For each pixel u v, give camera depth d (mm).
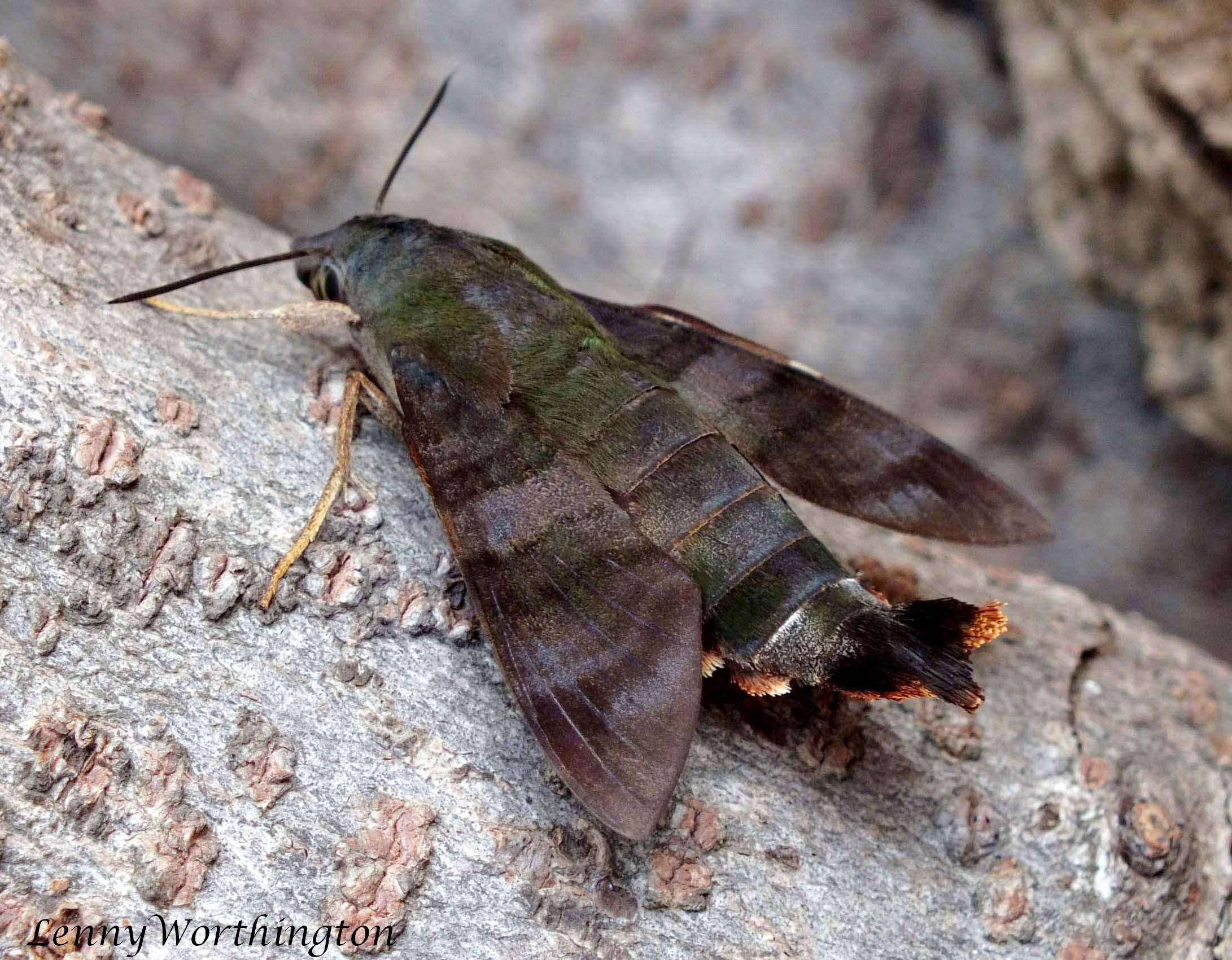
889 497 210
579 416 204
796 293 326
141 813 198
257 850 199
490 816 201
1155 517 304
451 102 337
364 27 340
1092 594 299
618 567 200
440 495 203
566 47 345
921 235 332
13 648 198
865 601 200
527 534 201
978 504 210
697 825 203
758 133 341
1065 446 313
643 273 325
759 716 206
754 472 204
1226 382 247
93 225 211
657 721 197
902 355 323
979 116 340
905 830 205
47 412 202
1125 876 206
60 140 214
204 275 207
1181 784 209
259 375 209
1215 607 297
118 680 199
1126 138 242
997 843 206
